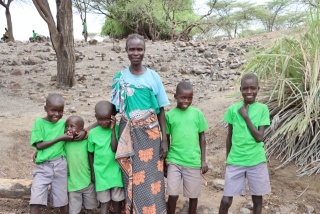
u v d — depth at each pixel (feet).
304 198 11.93
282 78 13.79
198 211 11.16
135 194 9.64
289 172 13.08
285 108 14.29
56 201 10.18
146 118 9.66
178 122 10.17
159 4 71.10
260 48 16.31
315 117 13.12
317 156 13.25
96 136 10.03
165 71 30.63
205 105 20.31
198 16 80.59
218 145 15.60
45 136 10.04
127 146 9.62
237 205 11.73
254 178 10.01
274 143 13.87
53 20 25.84
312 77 13.35
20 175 13.35
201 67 30.81
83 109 20.94
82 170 10.25
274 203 11.71
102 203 10.02
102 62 34.32
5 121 18.38
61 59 26.61
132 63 9.59
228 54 35.17
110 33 84.94
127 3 73.46
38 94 24.49
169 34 69.46
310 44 14.37
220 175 13.57
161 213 9.77
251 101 10.12
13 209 11.28
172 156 10.25
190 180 10.22
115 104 9.82
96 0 78.69
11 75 30.19
